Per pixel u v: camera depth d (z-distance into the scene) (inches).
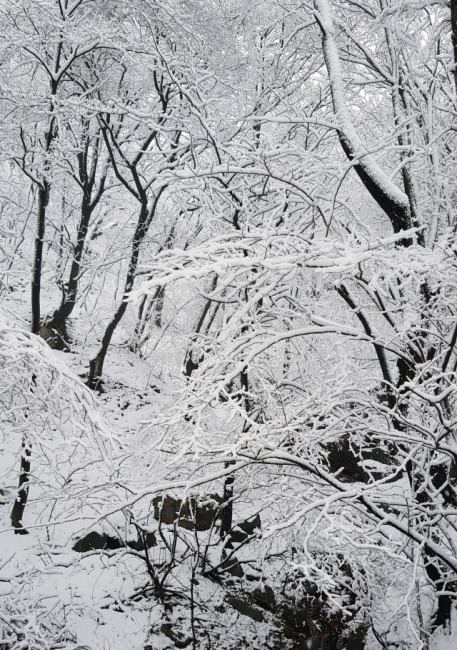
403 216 285.1
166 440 264.4
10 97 460.8
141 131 573.3
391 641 347.6
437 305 267.1
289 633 351.9
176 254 224.4
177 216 539.8
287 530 335.6
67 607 323.6
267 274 249.8
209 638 338.0
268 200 364.2
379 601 330.0
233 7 480.1
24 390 273.6
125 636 320.2
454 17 216.4
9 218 600.7
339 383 267.0
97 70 503.2
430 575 300.2
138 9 453.7
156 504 409.7
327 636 343.6
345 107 291.3
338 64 300.0
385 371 281.7
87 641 305.6
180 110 467.2
